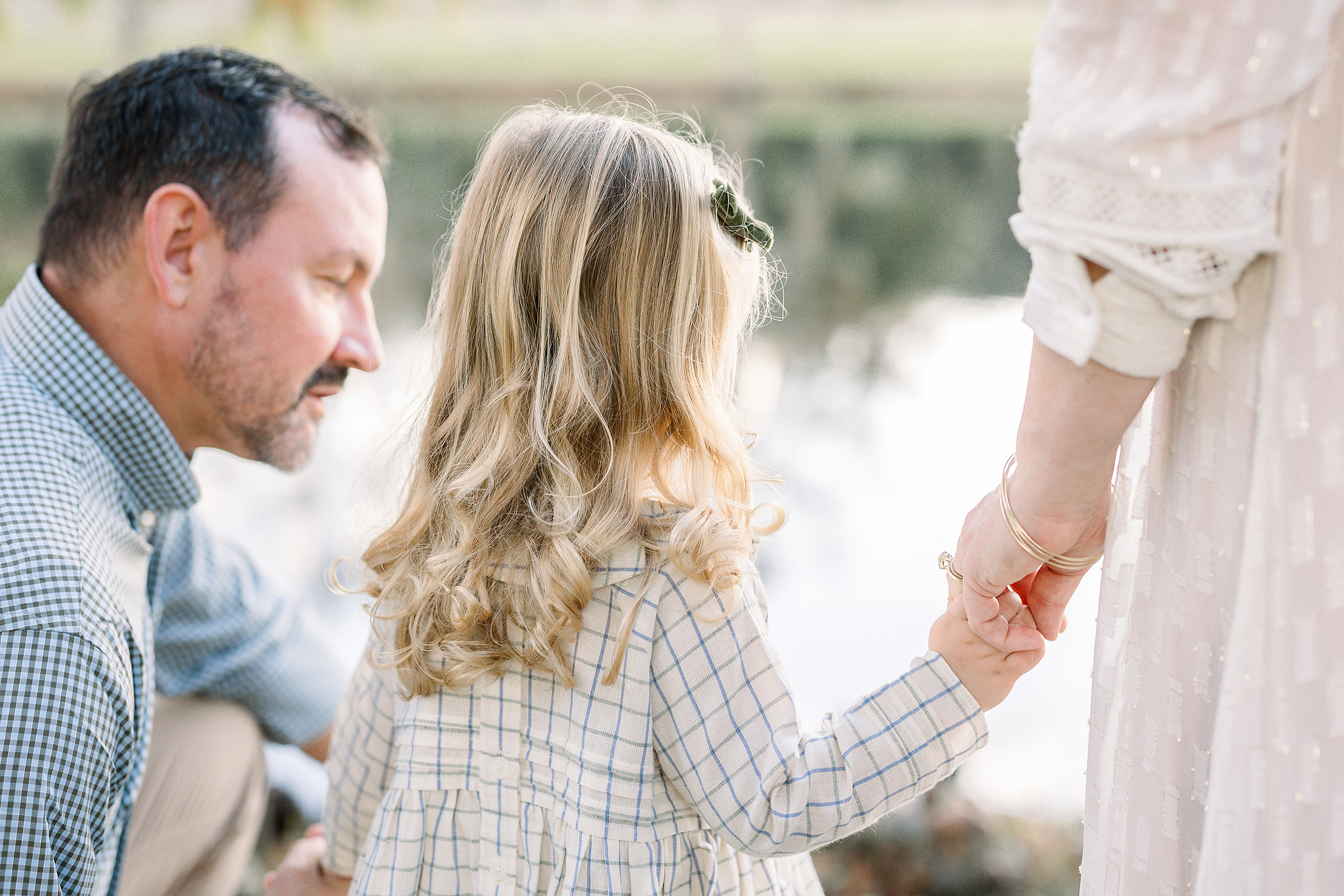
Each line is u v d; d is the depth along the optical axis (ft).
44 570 3.89
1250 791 2.74
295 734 6.02
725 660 3.64
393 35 47.62
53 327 4.46
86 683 3.90
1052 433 2.91
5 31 46.19
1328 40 2.50
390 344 17.48
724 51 48.83
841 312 20.72
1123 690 3.19
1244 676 2.74
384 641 4.11
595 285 3.94
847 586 11.00
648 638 3.62
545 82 46.19
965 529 3.59
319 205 4.61
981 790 7.91
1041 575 3.61
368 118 5.03
